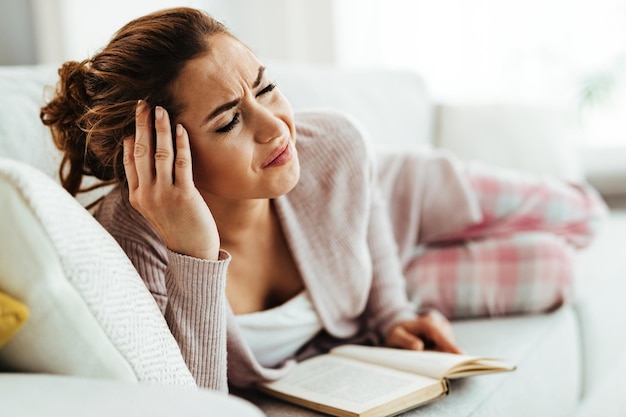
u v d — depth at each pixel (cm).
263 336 104
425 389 90
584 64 265
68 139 91
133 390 55
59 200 63
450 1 279
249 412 54
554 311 136
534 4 269
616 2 259
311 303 110
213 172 84
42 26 273
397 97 198
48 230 59
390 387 91
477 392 98
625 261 168
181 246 81
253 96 83
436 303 138
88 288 61
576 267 138
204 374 84
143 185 79
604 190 222
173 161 80
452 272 138
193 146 82
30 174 62
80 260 61
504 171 155
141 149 79
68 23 268
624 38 259
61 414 50
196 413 51
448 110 212
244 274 105
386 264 123
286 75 157
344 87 177
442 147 208
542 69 271
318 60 302
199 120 80
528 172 198
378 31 290
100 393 54
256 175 84
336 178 112
